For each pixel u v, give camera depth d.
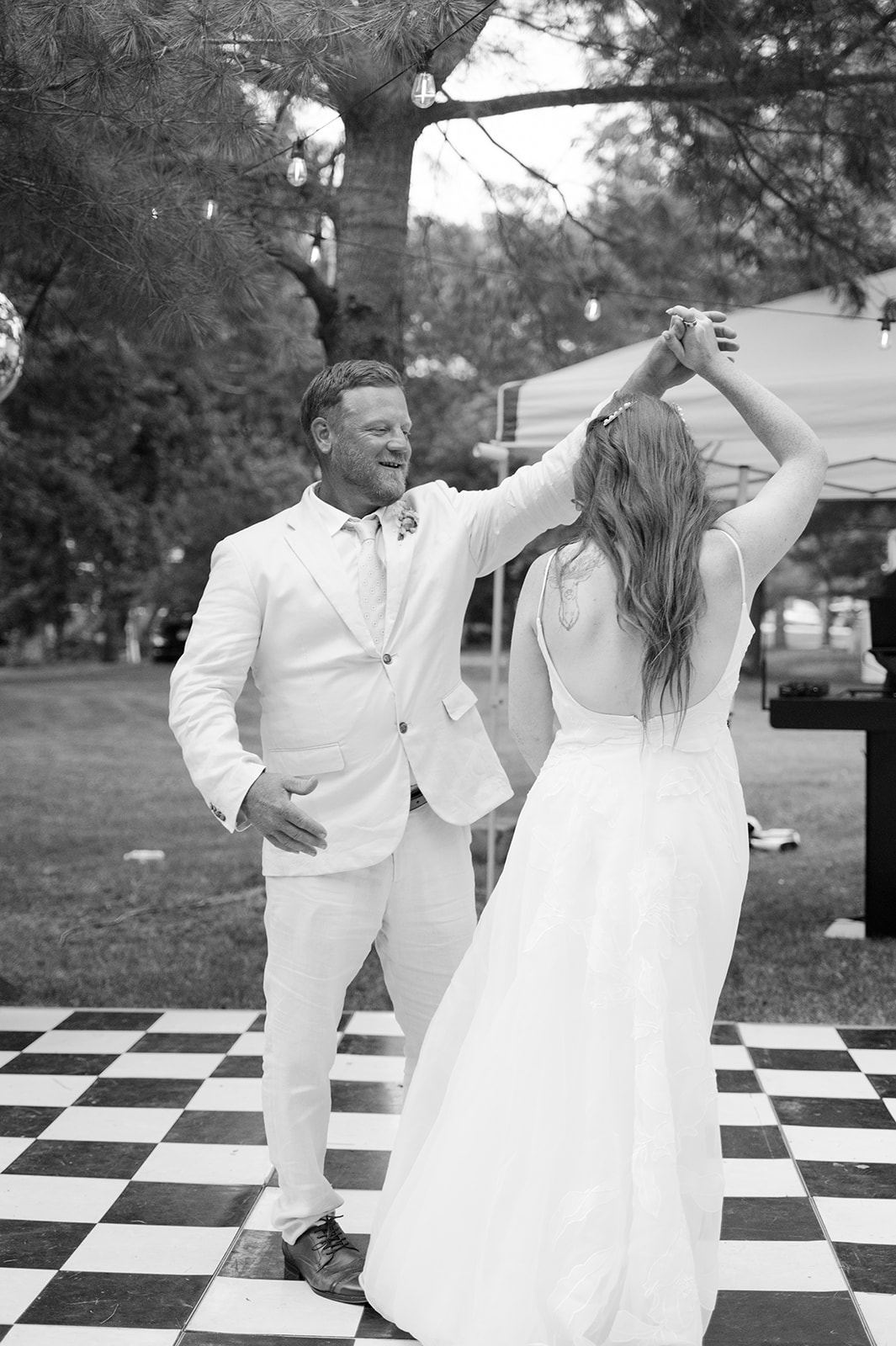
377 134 5.13
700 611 2.15
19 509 14.19
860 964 5.00
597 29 4.74
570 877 2.18
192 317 4.57
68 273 4.94
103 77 3.68
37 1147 3.31
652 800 2.19
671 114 5.42
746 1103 3.61
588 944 2.15
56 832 8.11
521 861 2.29
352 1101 3.63
